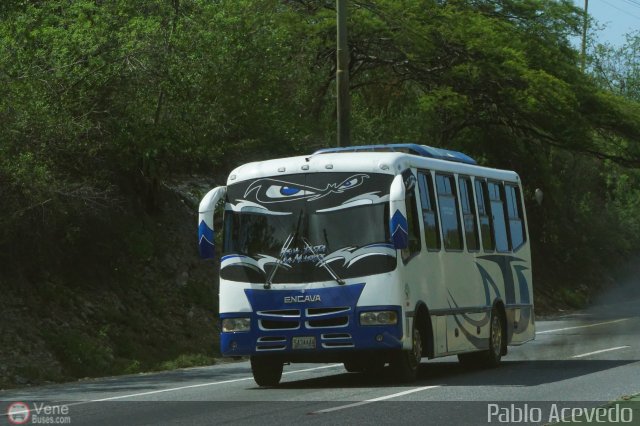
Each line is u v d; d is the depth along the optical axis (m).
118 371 28.17
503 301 26.83
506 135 61.97
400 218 20.30
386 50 51.88
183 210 38.78
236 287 21.31
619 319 50.00
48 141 29.89
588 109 58.91
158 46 32.12
